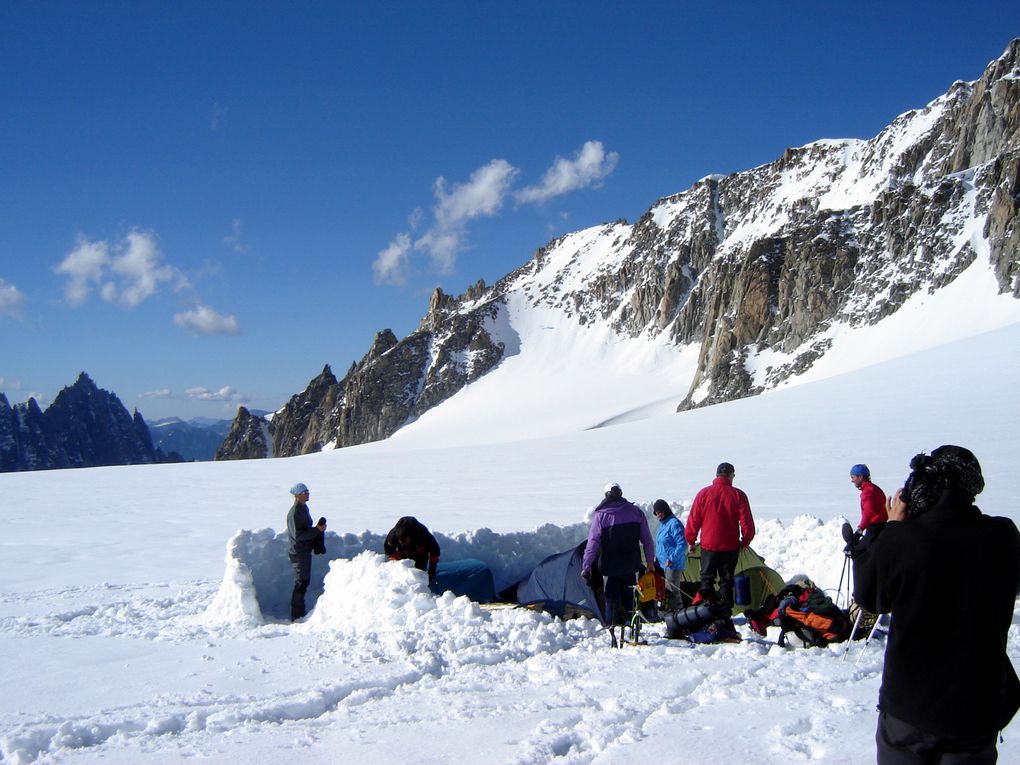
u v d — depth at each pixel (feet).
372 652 20.51
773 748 12.55
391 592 24.45
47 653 22.86
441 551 33.12
